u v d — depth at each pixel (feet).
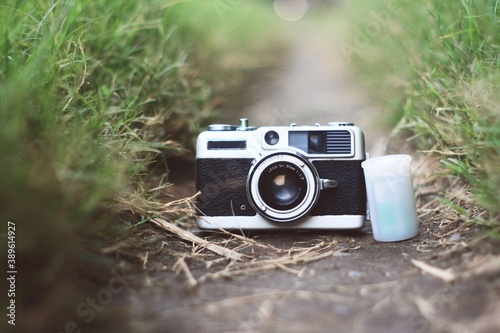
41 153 1.22
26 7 1.64
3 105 1.28
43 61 1.48
